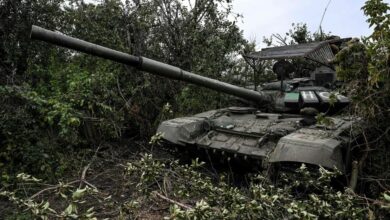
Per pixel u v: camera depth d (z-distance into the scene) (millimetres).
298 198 4906
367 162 5516
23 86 8031
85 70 9258
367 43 5137
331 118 6016
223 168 6770
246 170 6465
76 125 7996
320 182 4367
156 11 10141
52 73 9430
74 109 8281
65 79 9250
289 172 5098
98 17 9750
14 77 9180
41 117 7875
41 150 7164
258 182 5965
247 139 6176
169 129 6625
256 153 5746
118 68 9180
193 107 9695
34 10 9719
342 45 7402
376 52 5070
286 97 6789
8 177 6512
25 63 9852
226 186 4355
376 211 4250
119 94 9312
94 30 9602
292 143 5004
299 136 5215
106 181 6895
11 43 9312
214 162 6797
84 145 8469
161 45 10297
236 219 4012
